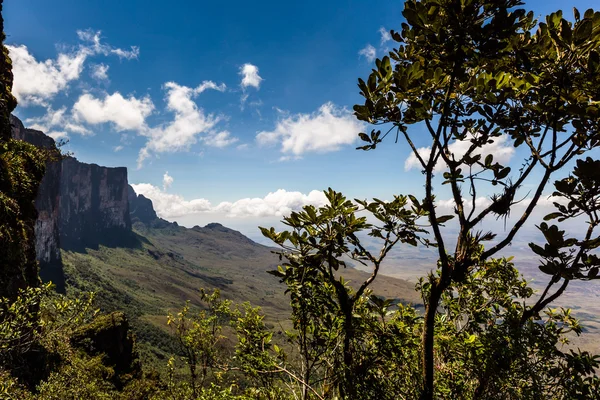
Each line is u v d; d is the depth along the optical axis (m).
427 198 3.21
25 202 20.50
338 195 3.75
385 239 3.76
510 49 3.21
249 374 4.58
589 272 2.60
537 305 3.87
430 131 3.19
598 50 2.74
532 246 2.78
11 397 7.42
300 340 4.18
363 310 4.39
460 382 3.99
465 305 4.80
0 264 15.84
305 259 3.75
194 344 7.23
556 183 2.79
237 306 4.98
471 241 3.21
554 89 3.05
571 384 3.38
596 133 2.89
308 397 3.97
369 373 3.82
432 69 3.04
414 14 2.92
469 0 2.69
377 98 3.21
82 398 10.33
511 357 3.52
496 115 3.29
